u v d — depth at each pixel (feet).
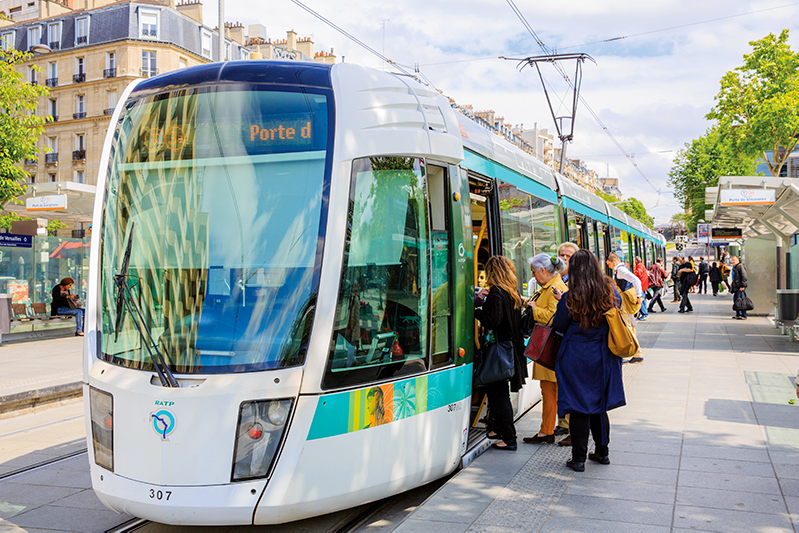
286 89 14.97
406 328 15.62
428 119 16.90
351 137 14.62
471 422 21.89
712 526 13.62
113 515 16.92
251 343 13.51
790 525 13.64
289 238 14.10
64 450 23.29
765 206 46.01
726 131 94.27
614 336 16.85
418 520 14.10
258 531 15.47
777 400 25.98
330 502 13.80
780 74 90.48
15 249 54.49
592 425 18.13
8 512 17.15
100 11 172.14
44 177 181.98
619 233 61.31
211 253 14.21
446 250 17.22
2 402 28.27
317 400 13.51
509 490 15.96
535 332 19.53
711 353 39.65
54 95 179.42
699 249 295.89
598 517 14.19
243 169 14.57
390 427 14.98
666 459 18.42
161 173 15.05
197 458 12.93
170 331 13.91
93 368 14.53
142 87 16.20
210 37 179.63
